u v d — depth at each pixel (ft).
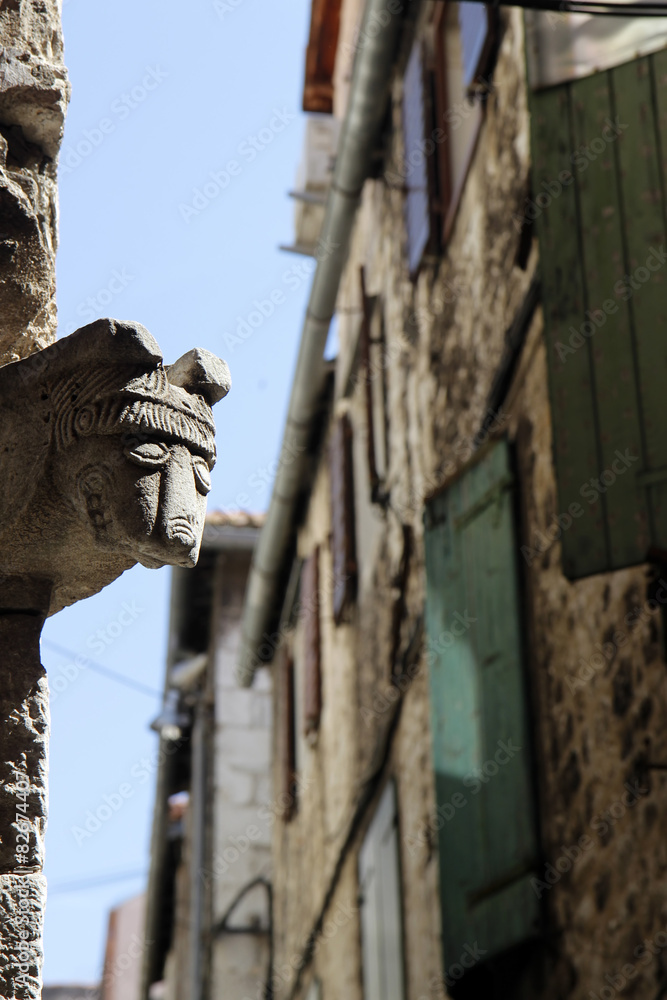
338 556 34.99
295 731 41.32
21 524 9.18
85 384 8.87
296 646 41.86
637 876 16.46
